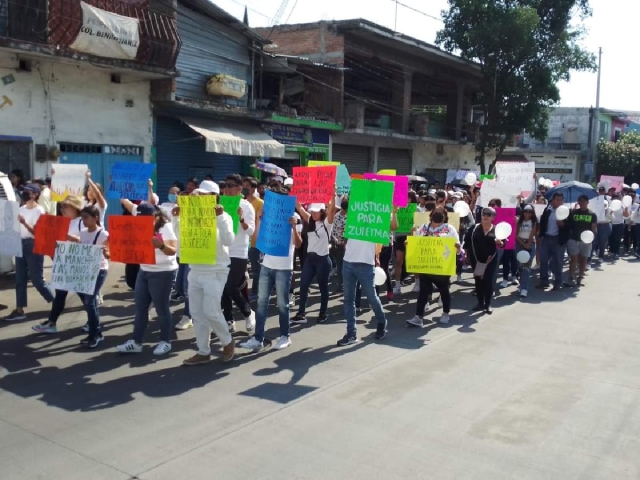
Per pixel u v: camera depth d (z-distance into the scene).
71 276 6.66
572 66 26.77
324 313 8.48
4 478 3.96
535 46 25.97
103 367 6.25
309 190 8.78
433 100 32.47
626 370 6.53
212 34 17.19
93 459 4.25
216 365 6.41
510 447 4.59
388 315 9.11
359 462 4.30
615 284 12.30
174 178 16.27
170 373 6.12
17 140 12.13
